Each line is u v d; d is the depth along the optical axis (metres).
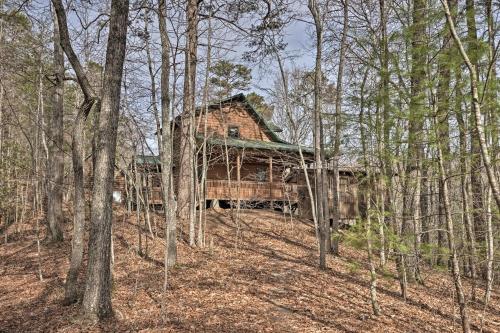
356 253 15.76
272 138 27.92
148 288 9.77
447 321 8.70
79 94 23.62
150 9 11.50
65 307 8.20
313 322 7.88
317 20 13.24
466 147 7.05
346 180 20.53
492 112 6.20
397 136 7.53
